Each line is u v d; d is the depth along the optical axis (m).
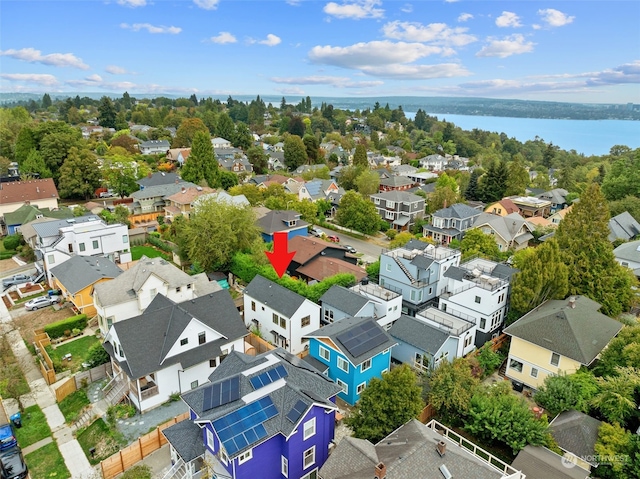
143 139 150.00
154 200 78.62
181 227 56.78
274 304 37.94
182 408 29.72
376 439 24.03
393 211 78.44
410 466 19.22
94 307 43.19
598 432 24.56
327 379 26.34
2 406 30.55
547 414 28.03
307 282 48.84
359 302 37.78
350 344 30.08
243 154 134.75
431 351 32.22
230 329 34.19
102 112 160.62
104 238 53.31
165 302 34.97
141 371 28.56
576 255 39.62
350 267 49.34
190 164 91.19
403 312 44.78
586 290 38.84
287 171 124.69
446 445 20.95
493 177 94.06
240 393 22.78
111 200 84.25
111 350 31.97
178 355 30.55
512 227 64.38
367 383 30.59
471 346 36.34
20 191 71.62
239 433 20.41
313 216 74.81
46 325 39.72
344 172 103.38
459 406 26.86
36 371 34.50
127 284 40.31
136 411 29.22
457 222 69.00
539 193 90.75
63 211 66.94
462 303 38.78
